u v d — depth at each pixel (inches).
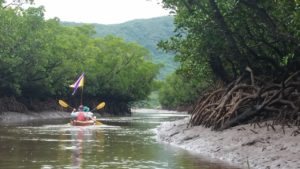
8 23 1619.1
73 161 523.8
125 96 2982.3
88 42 2805.1
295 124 612.1
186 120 1065.5
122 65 2906.0
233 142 615.5
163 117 2218.3
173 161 527.8
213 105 807.7
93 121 1300.4
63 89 2260.1
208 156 578.6
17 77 1776.6
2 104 1755.7
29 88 1989.4
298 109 637.9
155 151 632.4
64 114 2220.7
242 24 744.3
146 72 3127.5
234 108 720.3
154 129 1122.7
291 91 676.7
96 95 2768.2
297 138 544.1
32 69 1803.6
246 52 796.0
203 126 797.2
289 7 617.0
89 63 2546.8
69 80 2290.8
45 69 1923.0
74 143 740.7
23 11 1755.7
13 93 1872.5
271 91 701.9
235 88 758.5
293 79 698.8
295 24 601.6
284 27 669.3
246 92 749.9
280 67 745.0
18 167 477.1
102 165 493.4
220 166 490.0
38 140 788.6
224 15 725.3
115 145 714.2
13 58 1664.6
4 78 1742.1
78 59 2226.9
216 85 962.1
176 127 906.7
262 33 735.7
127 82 2888.8
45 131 1019.3
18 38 1707.7
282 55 725.9
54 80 2089.1
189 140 731.4
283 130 592.4
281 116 647.8
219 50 804.0
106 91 2797.7
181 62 952.3
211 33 757.9
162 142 773.3
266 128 637.3
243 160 520.1
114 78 2775.6
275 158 491.8
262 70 796.6
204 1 726.5
